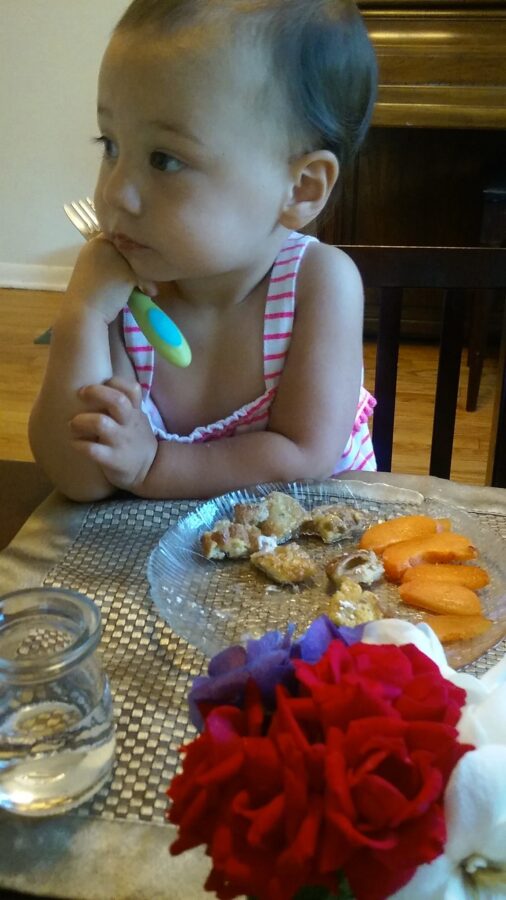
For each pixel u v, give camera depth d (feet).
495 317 8.32
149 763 1.58
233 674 1.14
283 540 2.37
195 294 2.75
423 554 2.20
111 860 1.39
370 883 0.93
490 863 1.05
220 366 2.84
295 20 2.22
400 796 0.91
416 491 2.57
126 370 2.85
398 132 7.75
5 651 1.54
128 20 2.18
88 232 3.29
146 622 1.98
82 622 1.52
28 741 1.44
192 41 2.08
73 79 9.20
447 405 3.33
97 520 2.43
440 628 1.92
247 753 0.99
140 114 2.12
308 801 0.94
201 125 2.12
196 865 1.38
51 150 9.61
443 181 7.91
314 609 2.07
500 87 6.82
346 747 0.96
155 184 2.20
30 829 1.44
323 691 1.04
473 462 6.61
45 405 2.52
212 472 2.57
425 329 8.68
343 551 2.32
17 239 10.14
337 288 2.76
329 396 2.72
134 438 2.46
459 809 0.98
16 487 2.64
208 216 2.23
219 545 2.25
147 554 2.27
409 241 8.23
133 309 2.49
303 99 2.27
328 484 2.60
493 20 6.76
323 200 2.48
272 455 2.63
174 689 1.77
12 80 9.27
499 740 1.07
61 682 1.48
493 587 2.11
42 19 8.93
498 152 7.71
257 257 2.60
